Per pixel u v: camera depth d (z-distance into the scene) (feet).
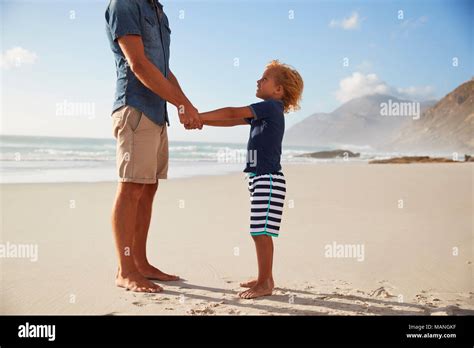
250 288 9.17
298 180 33.96
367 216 18.26
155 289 9.30
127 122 9.80
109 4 9.93
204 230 15.74
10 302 8.55
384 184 31.17
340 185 30.37
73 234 14.82
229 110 9.66
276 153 9.71
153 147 9.97
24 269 10.78
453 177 36.91
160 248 13.20
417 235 14.71
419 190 27.45
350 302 8.61
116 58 10.19
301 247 13.14
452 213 19.03
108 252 12.53
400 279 10.15
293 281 10.03
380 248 13.01
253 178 9.73
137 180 9.77
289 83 10.50
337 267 11.15
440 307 8.27
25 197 22.74
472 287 9.56
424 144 262.47
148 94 9.97
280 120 9.88
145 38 10.11
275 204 9.43
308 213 18.90
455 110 273.95
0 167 41.52
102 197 23.29
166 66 10.85
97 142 123.75
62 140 126.31
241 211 19.94
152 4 10.32
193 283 10.02
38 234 14.75
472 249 12.90
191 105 9.77
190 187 28.94
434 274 10.51
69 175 34.53
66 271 10.66
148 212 10.48
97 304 8.49
